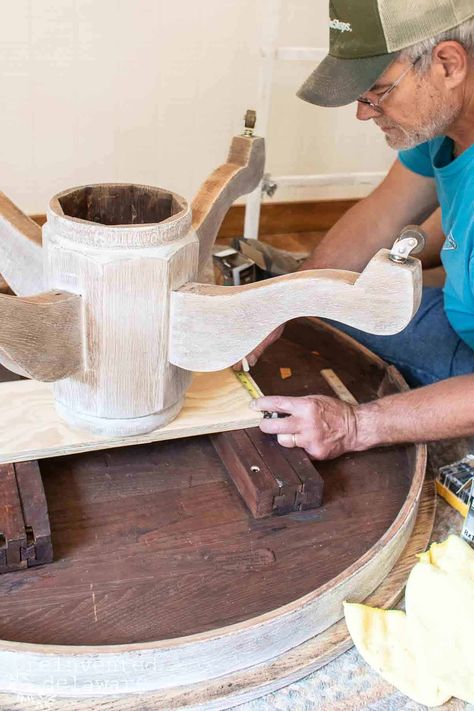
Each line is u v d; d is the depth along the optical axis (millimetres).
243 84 2576
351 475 1435
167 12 2365
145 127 2529
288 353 1778
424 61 1229
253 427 1375
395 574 1268
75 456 1379
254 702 1085
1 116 2355
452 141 1528
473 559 1248
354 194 2979
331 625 1180
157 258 1111
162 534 1247
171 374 1236
